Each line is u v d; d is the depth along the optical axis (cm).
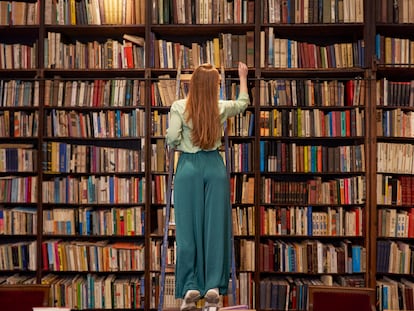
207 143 239
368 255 377
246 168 386
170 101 388
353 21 386
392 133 381
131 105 390
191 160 244
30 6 395
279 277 402
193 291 230
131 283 381
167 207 272
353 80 381
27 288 280
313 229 384
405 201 378
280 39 390
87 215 386
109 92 391
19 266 384
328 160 386
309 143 420
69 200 387
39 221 384
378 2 386
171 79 359
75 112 391
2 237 417
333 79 387
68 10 392
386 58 385
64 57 392
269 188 386
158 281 379
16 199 387
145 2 388
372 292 279
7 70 391
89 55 392
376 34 392
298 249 382
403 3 385
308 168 386
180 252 238
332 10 386
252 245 384
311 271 381
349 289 284
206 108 240
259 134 383
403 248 379
